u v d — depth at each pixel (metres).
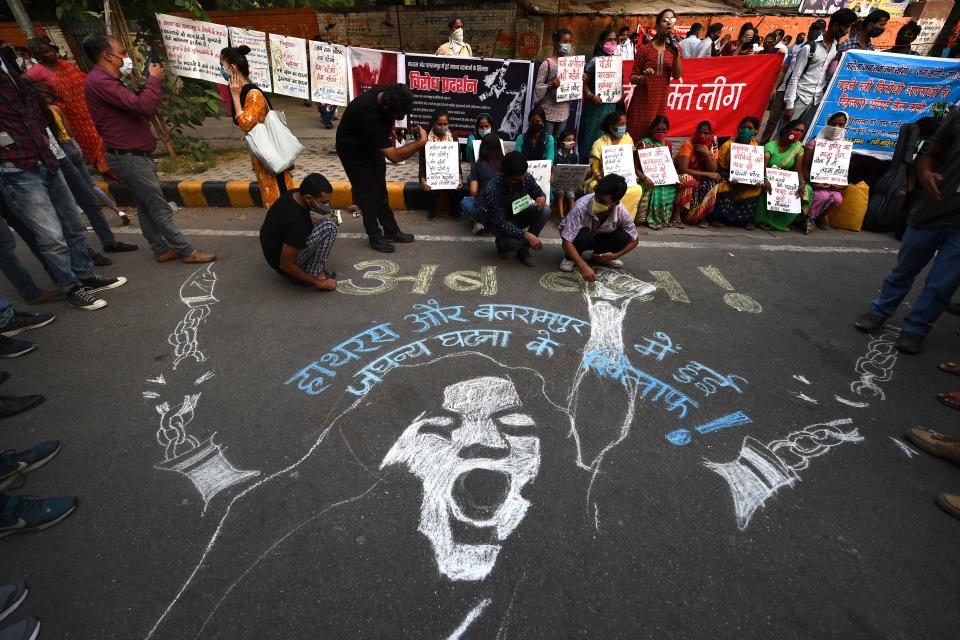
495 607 1.54
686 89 5.36
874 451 2.22
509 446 2.16
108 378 2.55
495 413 2.35
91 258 3.74
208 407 2.36
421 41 10.62
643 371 2.70
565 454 2.13
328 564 1.66
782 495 1.98
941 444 2.16
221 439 2.17
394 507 1.87
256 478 1.99
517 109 5.43
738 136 4.88
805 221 4.93
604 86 5.11
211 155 6.30
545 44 10.44
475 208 4.27
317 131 8.13
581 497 1.93
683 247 4.46
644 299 3.47
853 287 3.79
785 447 2.22
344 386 2.51
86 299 3.16
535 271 3.84
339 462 2.06
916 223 2.78
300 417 2.30
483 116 4.84
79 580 1.61
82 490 1.93
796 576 1.67
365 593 1.57
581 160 5.66
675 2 11.48
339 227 4.73
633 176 4.59
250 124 4.02
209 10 10.70
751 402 2.49
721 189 4.89
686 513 1.88
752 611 1.55
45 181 2.94
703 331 3.11
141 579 1.61
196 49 5.18
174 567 1.65
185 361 2.69
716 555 1.72
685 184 4.78
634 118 5.34
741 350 2.93
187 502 1.88
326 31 10.55
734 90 5.36
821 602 1.59
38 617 1.50
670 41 4.89
